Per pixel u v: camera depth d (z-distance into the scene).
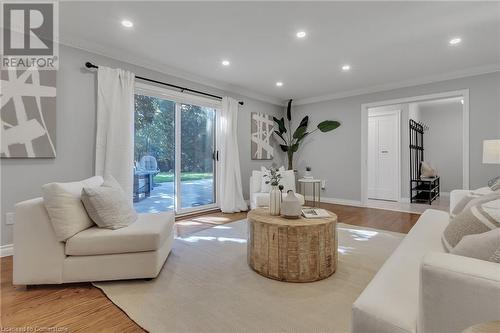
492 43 2.94
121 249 1.85
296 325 1.41
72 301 1.65
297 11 2.33
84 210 1.94
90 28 2.62
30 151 2.54
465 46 3.02
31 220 1.75
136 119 3.50
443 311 0.73
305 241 1.89
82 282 1.87
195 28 2.62
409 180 5.61
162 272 2.06
